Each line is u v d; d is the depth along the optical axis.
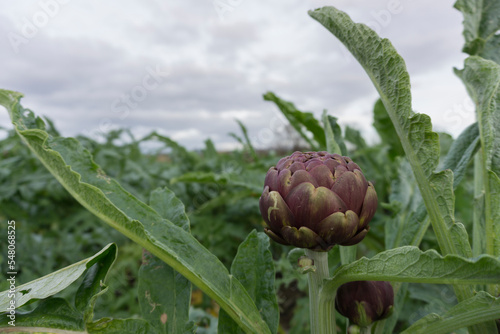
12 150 1.31
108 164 1.26
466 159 0.35
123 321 0.27
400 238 0.40
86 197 0.27
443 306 0.50
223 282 0.29
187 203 1.27
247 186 0.66
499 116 0.28
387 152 0.81
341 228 0.25
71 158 0.30
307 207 0.25
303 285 0.60
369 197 0.26
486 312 0.24
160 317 0.31
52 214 1.15
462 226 0.27
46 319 0.27
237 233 1.07
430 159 0.27
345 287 0.30
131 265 1.00
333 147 0.39
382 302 0.29
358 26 0.28
